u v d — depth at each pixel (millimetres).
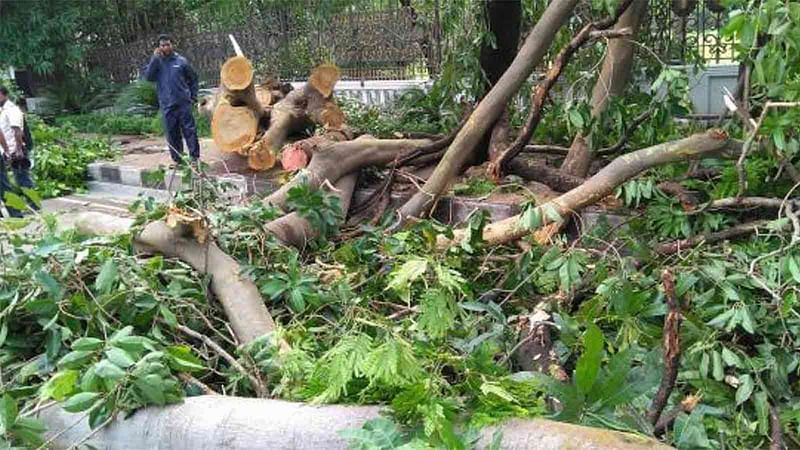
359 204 5668
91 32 16188
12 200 3988
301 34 12953
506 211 4977
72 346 2789
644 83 6641
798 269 3184
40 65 14672
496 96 5113
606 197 4711
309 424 2369
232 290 3680
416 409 2213
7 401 2604
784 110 4211
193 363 2961
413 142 5930
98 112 14836
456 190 5414
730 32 3629
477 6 6359
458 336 3062
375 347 2451
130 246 3945
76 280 3455
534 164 5520
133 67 15773
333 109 7195
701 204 4211
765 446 2717
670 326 2467
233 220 4168
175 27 15906
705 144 4184
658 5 6621
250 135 7129
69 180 9148
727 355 2863
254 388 3045
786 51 3510
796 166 4223
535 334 3123
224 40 14391
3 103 8242
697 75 6395
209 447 2488
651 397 2754
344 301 3557
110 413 2666
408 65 11594
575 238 4551
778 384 2889
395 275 3082
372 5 12422
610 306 3182
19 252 3523
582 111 5043
